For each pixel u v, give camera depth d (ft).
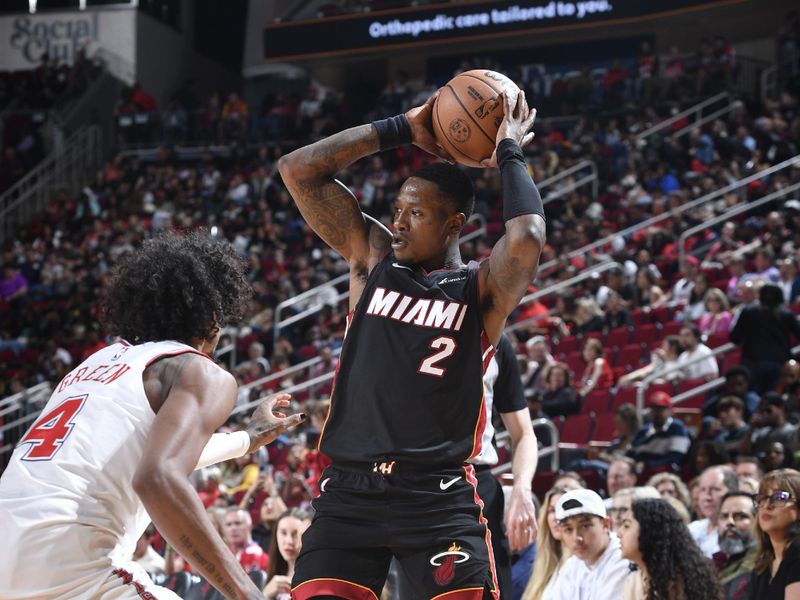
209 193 138.00
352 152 20.62
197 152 149.07
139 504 15.72
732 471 38.19
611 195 113.91
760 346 59.98
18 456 15.71
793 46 131.03
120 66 162.71
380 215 123.54
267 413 19.06
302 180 20.45
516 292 18.35
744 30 142.92
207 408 15.42
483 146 20.01
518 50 153.99
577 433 62.90
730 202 98.12
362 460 18.08
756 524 29.99
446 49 151.12
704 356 64.90
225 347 95.71
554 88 140.05
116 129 153.58
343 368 18.89
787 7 135.44
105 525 15.24
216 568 14.56
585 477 52.80
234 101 151.53
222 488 57.31
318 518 18.29
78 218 138.51
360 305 19.16
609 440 61.72
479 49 150.20
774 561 29.32
